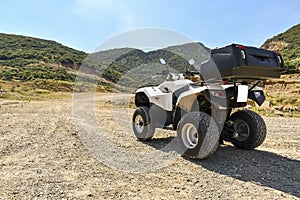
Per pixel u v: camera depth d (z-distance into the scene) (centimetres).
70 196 286
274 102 2144
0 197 281
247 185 325
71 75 4869
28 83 4000
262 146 528
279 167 393
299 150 497
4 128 684
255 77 399
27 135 597
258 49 400
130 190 307
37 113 1084
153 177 350
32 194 289
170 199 285
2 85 3659
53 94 3103
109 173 362
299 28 7775
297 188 318
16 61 5672
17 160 410
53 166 383
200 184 327
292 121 981
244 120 483
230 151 477
